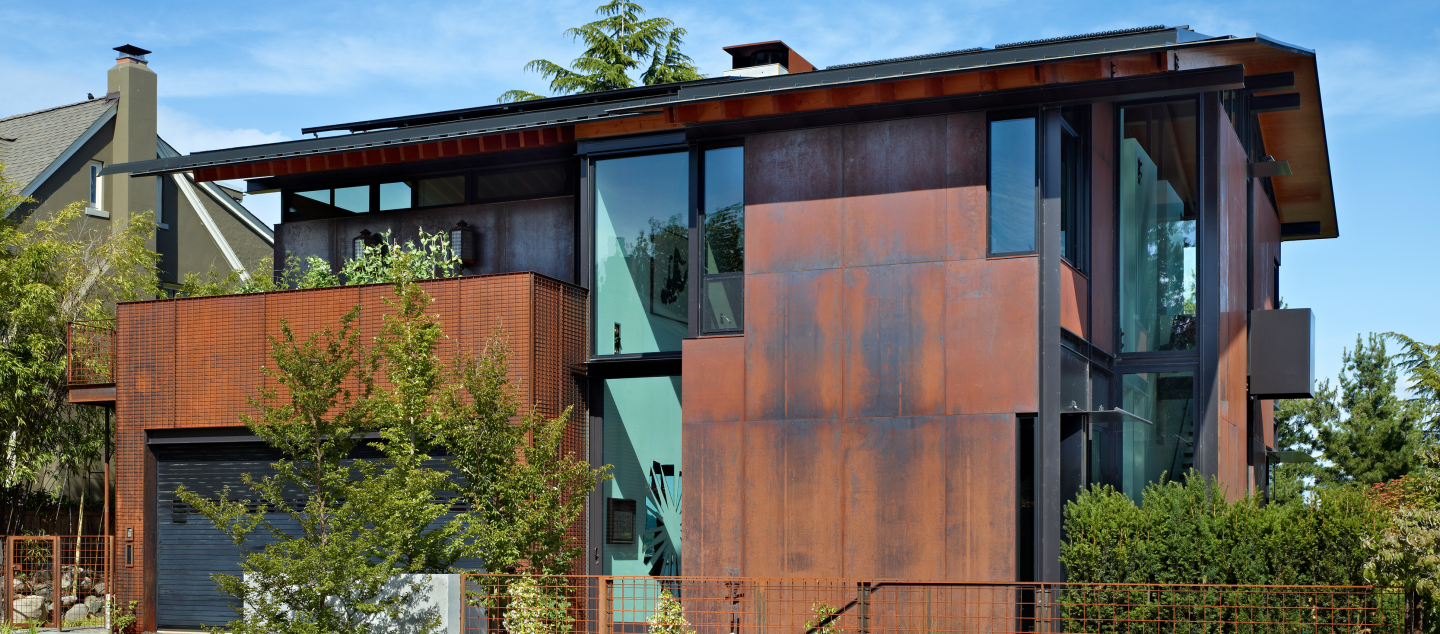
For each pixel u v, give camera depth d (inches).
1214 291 606.9
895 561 545.3
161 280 1076.5
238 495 655.1
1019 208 542.6
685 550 588.7
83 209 956.0
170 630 657.6
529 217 717.3
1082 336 576.7
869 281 565.0
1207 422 598.9
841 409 564.1
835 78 563.8
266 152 721.6
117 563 667.4
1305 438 1406.3
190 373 663.1
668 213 637.9
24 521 860.0
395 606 495.5
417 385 547.5
